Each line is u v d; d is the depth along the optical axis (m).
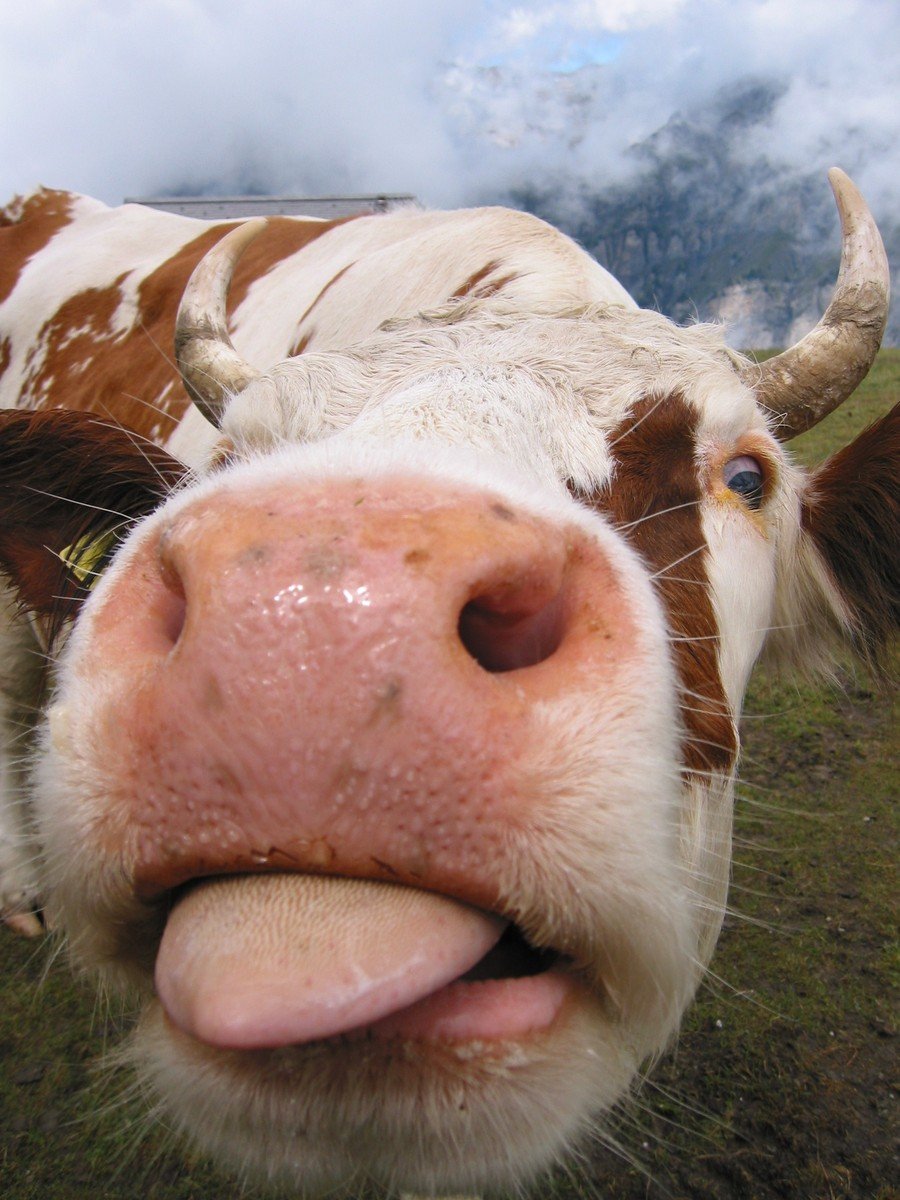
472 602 0.26
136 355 1.13
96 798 0.27
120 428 0.52
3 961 0.85
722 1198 0.61
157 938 0.32
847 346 0.57
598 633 0.29
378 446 0.32
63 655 0.37
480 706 0.25
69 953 0.41
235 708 0.24
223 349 0.60
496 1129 0.29
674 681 0.32
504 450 0.39
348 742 0.24
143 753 0.26
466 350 0.49
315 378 0.48
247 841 0.25
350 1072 0.28
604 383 0.45
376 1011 0.24
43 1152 0.66
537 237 0.75
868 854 0.93
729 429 0.46
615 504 0.41
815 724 1.17
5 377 1.33
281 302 1.00
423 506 0.27
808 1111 0.67
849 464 0.57
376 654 0.24
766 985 0.78
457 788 0.25
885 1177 0.62
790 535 0.57
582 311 0.56
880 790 1.03
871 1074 0.70
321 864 0.25
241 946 0.24
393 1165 0.31
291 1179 0.35
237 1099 0.29
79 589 0.52
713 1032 0.73
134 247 1.33
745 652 0.49
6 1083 0.72
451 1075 0.28
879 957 0.80
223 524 0.26
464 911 0.26
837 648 0.64
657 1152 0.64
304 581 0.24
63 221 1.50
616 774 0.27
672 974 0.32
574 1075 0.30
